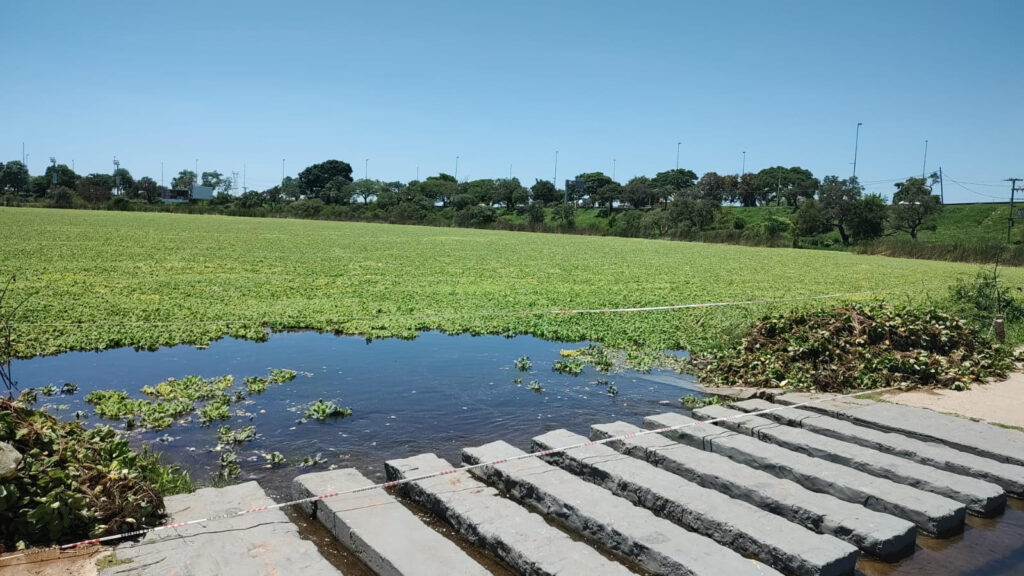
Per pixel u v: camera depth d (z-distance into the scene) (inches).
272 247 1567.4
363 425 378.0
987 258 1856.5
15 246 1282.0
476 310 749.3
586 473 300.0
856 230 2987.2
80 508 224.4
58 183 5007.4
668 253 1926.7
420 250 1668.3
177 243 1547.7
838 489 285.0
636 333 650.8
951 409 409.7
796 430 355.3
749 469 296.5
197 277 947.3
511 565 228.7
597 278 1146.7
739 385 482.9
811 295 976.9
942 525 259.0
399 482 280.5
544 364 532.1
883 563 240.1
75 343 534.9
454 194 5014.8
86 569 207.5
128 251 1294.3
